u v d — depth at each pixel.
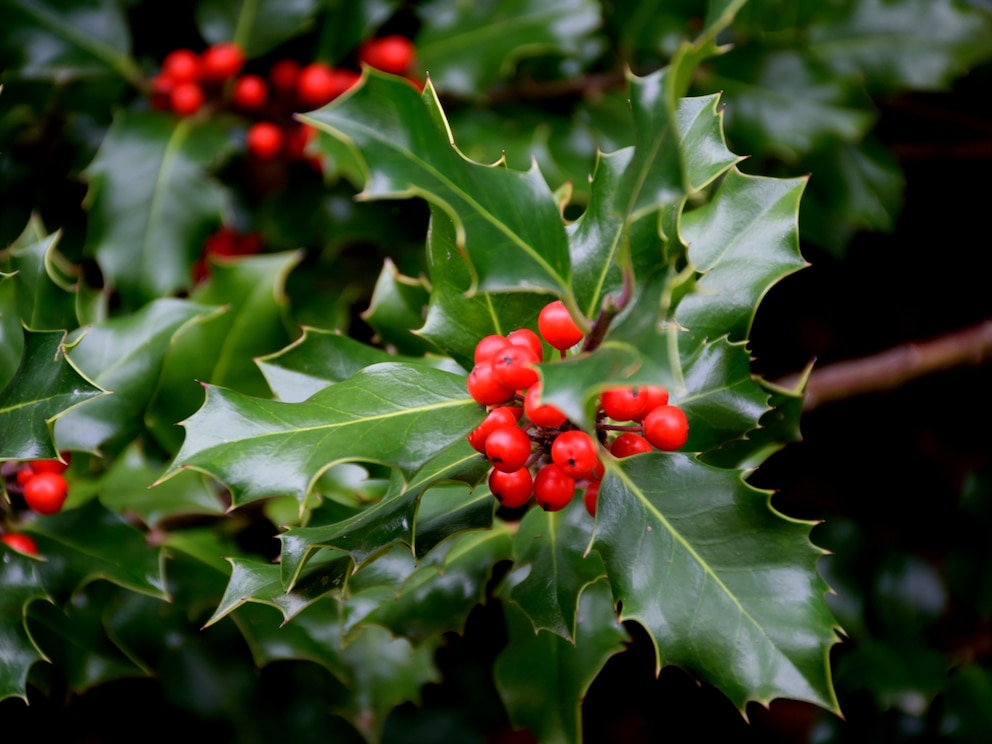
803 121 0.73
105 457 0.63
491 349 0.55
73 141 0.73
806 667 0.55
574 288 0.56
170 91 0.72
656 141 0.52
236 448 0.54
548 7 0.72
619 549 0.56
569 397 0.51
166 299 0.64
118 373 0.63
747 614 0.55
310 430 0.55
